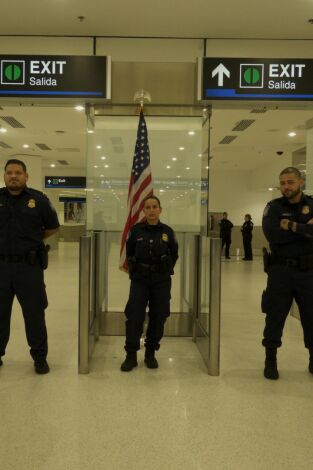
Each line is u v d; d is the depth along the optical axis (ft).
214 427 8.81
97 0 16.10
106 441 8.18
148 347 12.59
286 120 31.99
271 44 19.29
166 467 7.34
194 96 14.39
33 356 11.86
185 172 16.48
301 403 10.09
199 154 16.44
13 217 11.50
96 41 19.24
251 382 11.41
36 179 52.80
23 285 11.55
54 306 20.98
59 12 16.99
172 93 14.40
